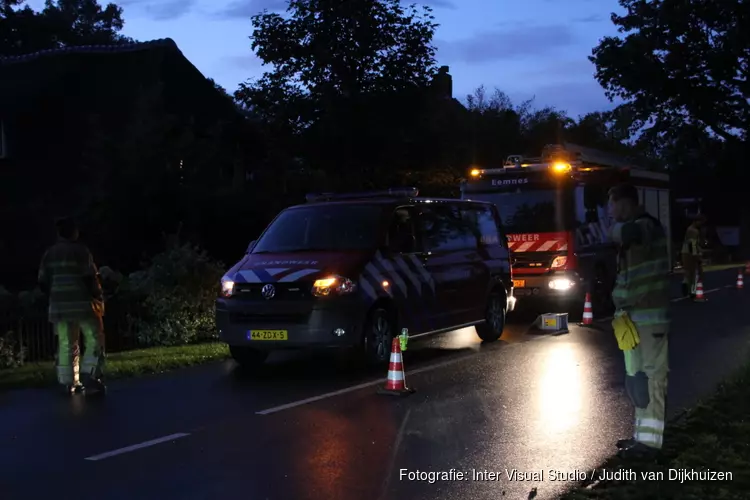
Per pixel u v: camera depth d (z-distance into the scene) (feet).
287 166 68.69
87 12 158.71
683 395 26.78
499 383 29.35
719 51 121.08
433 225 36.50
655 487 16.62
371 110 61.57
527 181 49.42
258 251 34.04
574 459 19.72
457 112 91.35
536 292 48.39
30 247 67.05
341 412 25.02
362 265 31.58
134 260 55.67
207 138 68.49
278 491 17.57
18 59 72.59
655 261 18.44
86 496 17.37
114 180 55.11
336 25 61.52
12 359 33.04
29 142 70.33
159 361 33.58
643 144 136.67
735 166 134.41
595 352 36.37
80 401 26.99
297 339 30.22
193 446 21.27
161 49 75.61
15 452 20.80
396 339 27.78
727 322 46.57
